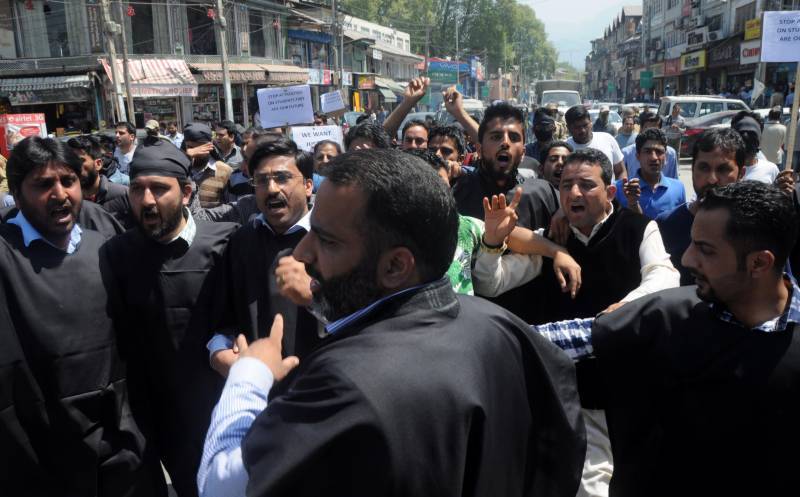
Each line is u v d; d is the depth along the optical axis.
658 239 2.47
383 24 62.09
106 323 2.61
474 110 19.77
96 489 2.63
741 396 1.59
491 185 3.16
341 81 31.89
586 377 2.11
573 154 2.52
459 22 71.12
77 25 22.34
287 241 2.58
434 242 1.25
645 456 1.81
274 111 7.71
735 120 4.98
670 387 1.72
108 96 22.30
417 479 1.08
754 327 1.60
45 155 2.45
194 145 5.49
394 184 1.20
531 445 1.42
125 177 7.25
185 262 2.70
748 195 1.57
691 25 41.75
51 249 2.56
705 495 1.67
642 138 4.70
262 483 1.06
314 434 1.07
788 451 1.56
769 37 5.13
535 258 2.60
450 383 1.14
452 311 1.29
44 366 2.50
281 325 1.55
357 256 1.22
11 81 21.94
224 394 1.37
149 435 2.79
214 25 23.86
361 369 1.11
